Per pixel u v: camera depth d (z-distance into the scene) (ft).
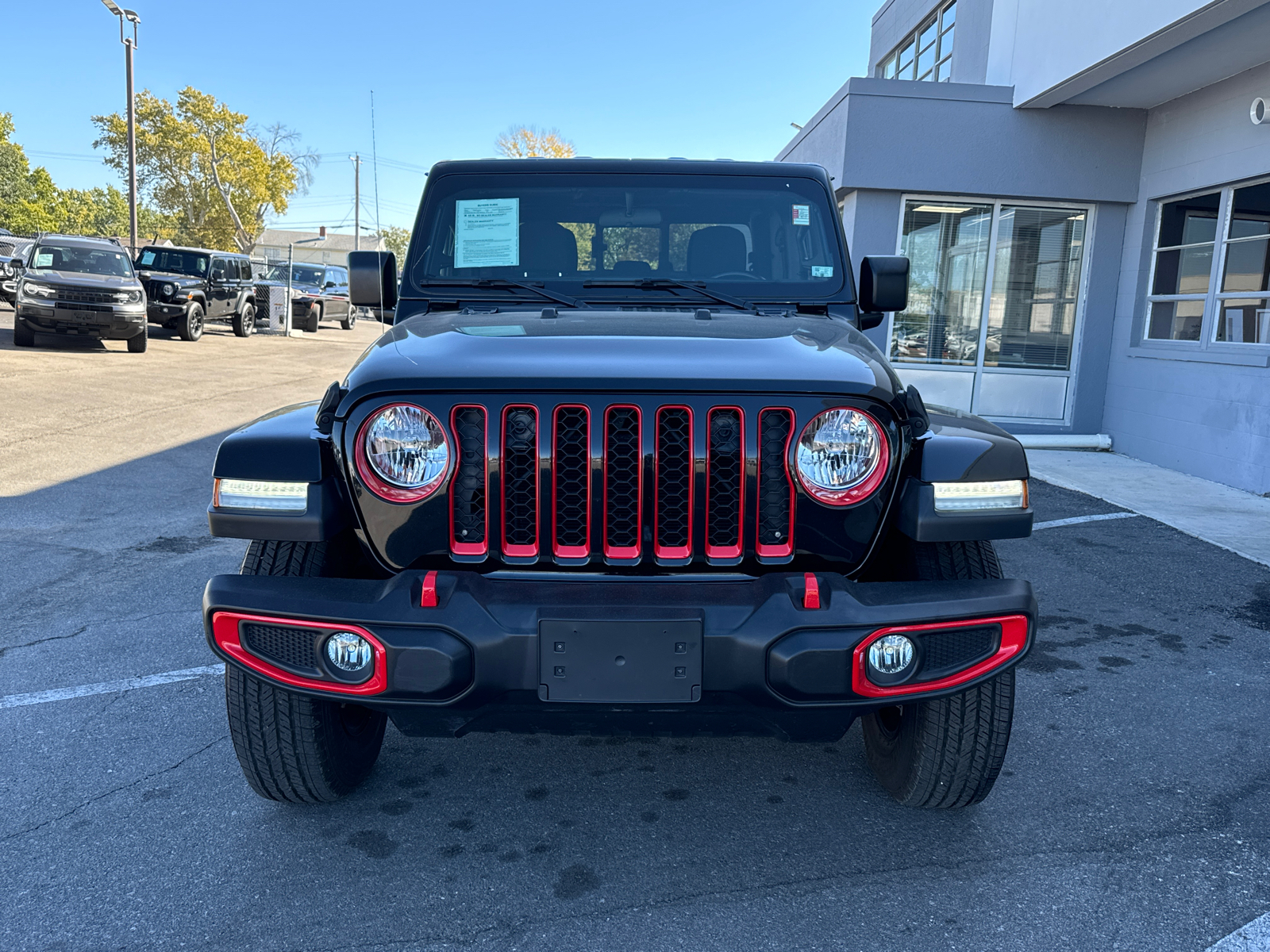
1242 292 26.73
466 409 7.61
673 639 7.14
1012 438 8.16
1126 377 31.73
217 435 31.45
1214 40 23.58
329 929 7.63
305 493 7.60
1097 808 9.62
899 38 48.65
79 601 15.72
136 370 47.85
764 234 11.45
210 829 9.09
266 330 86.89
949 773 8.72
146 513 21.49
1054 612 15.83
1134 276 31.30
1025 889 8.23
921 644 7.34
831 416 7.65
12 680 12.55
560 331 8.96
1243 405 26.07
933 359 32.71
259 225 202.39
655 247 11.41
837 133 31.55
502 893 8.12
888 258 11.58
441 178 11.71
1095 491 25.57
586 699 7.20
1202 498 24.90
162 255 70.18
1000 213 31.96
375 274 11.28
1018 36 30.35
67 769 10.23
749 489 7.65
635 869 8.51
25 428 30.89
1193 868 8.56
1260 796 9.90
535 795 9.86
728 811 9.56
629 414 7.63
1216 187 27.84
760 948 7.41
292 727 8.57
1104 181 30.96
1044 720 11.75
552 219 11.43
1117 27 24.70
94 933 7.55
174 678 12.66
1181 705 12.21
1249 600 16.60
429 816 9.40
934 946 7.45
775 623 7.17
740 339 8.72
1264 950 7.41
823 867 8.54
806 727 7.79
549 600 7.27
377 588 7.41
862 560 7.88
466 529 7.74
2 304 84.48
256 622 7.42
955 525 7.64
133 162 90.63
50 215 271.49
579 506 7.72
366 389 7.63
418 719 7.75
